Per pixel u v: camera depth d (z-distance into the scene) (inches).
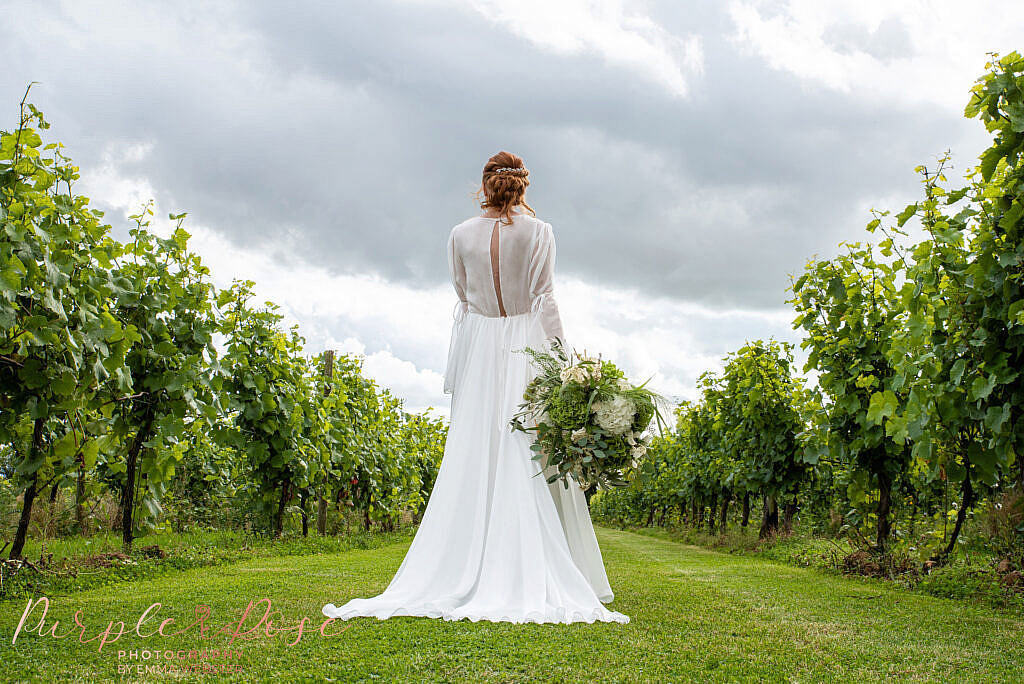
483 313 161.5
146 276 224.1
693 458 564.4
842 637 114.7
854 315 263.4
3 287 127.3
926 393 181.0
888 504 266.4
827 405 280.5
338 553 325.1
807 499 453.1
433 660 93.8
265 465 352.8
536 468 146.4
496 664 92.4
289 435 347.3
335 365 501.4
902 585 199.5
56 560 188.4
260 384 327.6
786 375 402.9
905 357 187.0
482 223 162.2
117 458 234.2
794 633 116.7
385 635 107.8
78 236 157.5
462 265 165.0
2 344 142.7
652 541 571.8
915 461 247.9
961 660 100.8
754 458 406.9
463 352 164.4
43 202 150.1
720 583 190.7
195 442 383.2
